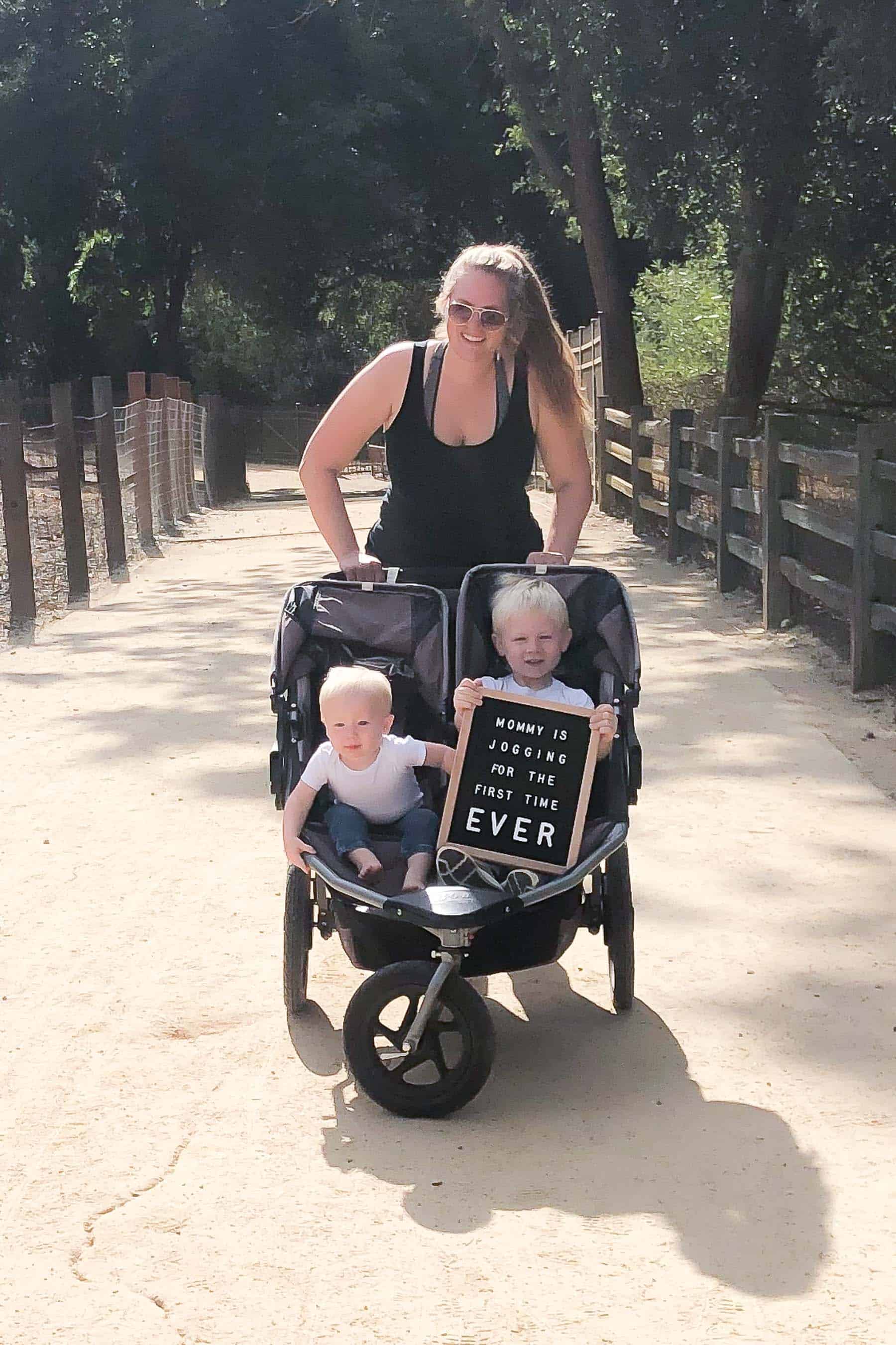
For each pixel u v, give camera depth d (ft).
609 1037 14.05
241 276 127.13
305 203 116.78
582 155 66.74
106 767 23.41
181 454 68.90
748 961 15.71
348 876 12.58
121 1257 10.46
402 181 125.80
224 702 27.61
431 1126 12.36
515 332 14.03
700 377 78.18
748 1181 11.39
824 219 57.31
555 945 13.07
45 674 30.45
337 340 177.27
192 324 163.32
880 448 26.94
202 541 57.11
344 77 119.14
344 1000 14.89
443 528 14.99
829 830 19.86
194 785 22.39
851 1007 14.56
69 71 114.11
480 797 13.01
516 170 128.06
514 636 13.76
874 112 43.91
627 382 68.44
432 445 14.55
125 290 129.39
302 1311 9.79
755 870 18.40
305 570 46.24
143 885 18.28
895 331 64.23
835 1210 10.95
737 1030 14.12
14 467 35.91
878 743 24.16
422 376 14.29
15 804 21.57
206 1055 13.69
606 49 53.47
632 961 14.25
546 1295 9.93
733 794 21.45
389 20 120.16
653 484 54.54
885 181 55.67
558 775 12.94
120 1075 13.30
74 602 40.32
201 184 115.55
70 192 120.98
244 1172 11.60
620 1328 9.57
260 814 20.95
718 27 50.85
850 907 17.16
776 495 33.68
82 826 20.57
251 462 155.94
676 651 31.68
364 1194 11.25
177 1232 10.76
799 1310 9.75
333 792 13.57
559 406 14.67
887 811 20.65
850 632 32.68
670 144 55.31
